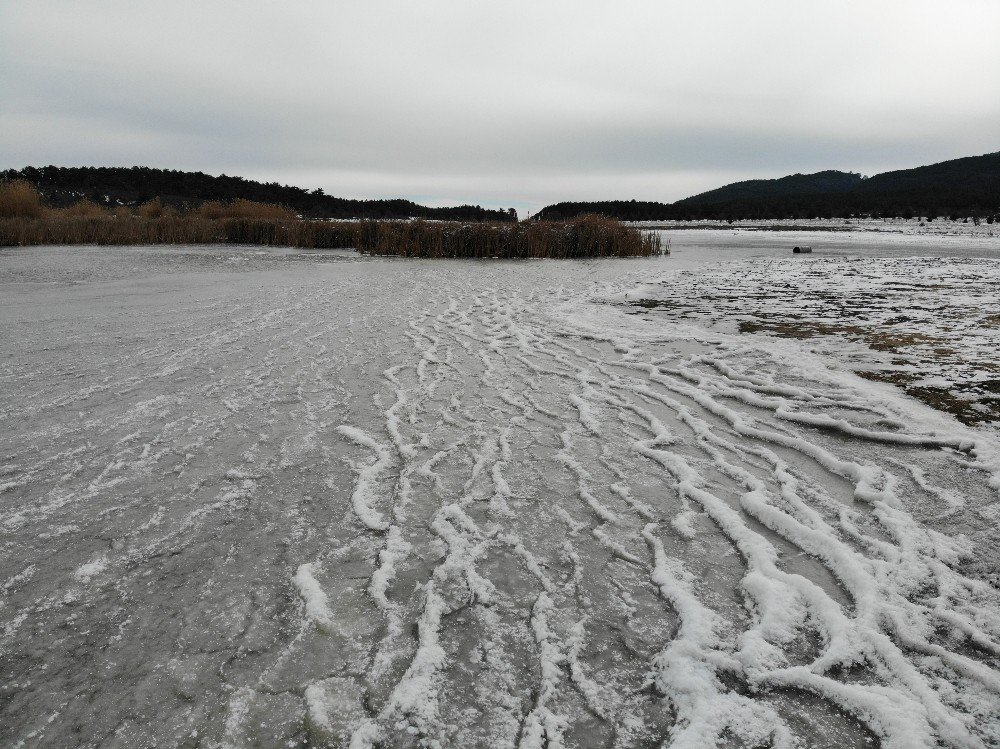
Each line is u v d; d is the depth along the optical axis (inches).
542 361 229.3
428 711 69.4
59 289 435.2
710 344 254.4
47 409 173.5
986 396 175.6
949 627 81.4
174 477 130.1
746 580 92.7
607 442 150.2
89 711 69.6
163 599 89.8
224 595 90.7
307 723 67.7
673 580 93.7
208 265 637.9
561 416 169.0
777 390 186.4
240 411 171.8
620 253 812.6
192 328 289.3
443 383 199.8
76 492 123.2
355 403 179.2
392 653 78.7
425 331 283.0
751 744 64.6
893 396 178.1
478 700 71.3
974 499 115.5
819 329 282.2
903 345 243.9
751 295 401.7
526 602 89.3
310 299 383.6
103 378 204.7
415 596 90.5
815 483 125.9
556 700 71.1
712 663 75.9
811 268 588.7
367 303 367.9
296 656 78.2
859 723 67.2
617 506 118.0
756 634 80.7
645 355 236.5
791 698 70.7
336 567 97.7
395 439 151.2
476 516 114.0
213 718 68.5
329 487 125.5
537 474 132.0
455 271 584.4
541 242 800.3
